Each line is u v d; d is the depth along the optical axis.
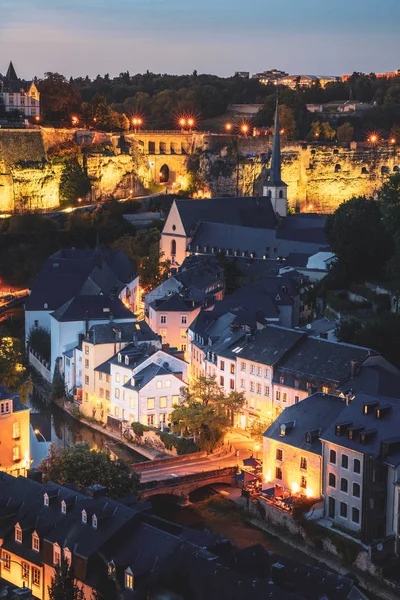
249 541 161.62
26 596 123.69
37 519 135.88
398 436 153.38
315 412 169.38
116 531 128.38
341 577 119.44
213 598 116.38
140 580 122.38
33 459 184.12
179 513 171.62
